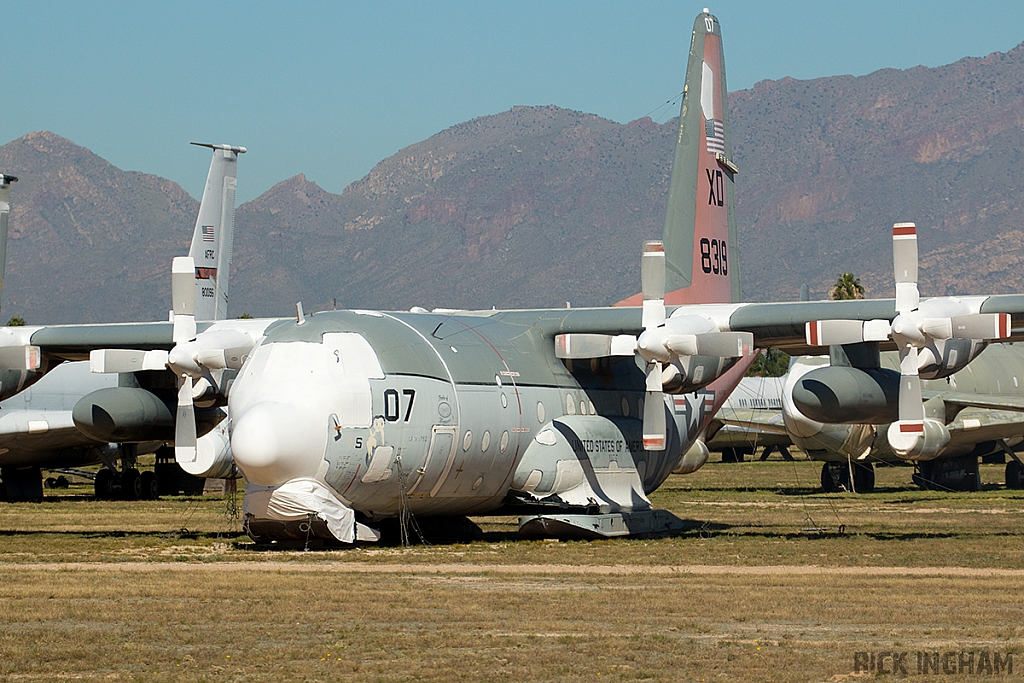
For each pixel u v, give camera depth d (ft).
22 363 170.81
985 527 175.52
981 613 97.25
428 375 145.28
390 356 143.02
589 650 84.33
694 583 114.42
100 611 98.78
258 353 142.82
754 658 81.61
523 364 160.56
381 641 87.56
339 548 143.84
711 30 201.05
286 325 145.48
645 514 164.96
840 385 156.56
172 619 95.55
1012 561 132.16
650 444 155.84
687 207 192.75
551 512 162.40
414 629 91.66
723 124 202.59
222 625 93.35
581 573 121.80
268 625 93.25
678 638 88.22
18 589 109.40
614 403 172.45
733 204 204.64
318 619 95.55
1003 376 292.81
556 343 159.53
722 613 97.66
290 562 131.03
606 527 157.28
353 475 138.82
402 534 148.56
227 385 160.04
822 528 175.01
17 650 84.53
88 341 177.37
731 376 194.59
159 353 156.56
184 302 156.66
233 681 76.18
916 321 146.00
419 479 144.05
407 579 116.67
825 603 102.32
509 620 95.04
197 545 149.79
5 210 167.84
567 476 160.15
